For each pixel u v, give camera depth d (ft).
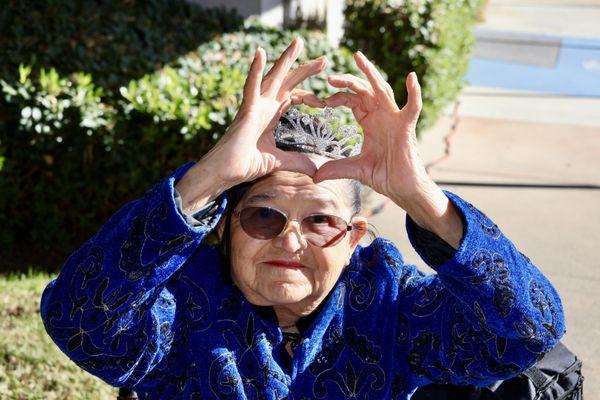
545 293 6.15
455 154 29.99
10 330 13.94
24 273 17.89
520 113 37.27
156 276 5.80
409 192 6.00
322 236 6.32
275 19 29.73
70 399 12.26
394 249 7.15
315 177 6.20
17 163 17.81
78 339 5.92
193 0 28.50
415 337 6.76
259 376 6.45
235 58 23.86
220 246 6.70
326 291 6.49
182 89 18.99
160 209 5.66
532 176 27.96
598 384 14.90
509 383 7.75
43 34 21.25
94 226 18.70
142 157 18.06
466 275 5.93
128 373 6.23
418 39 28.86
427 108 29.96
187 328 6.55
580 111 38.47
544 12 72.74
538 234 22.81
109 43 22.26
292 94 6.33
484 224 6.05
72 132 17.70
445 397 7.68
